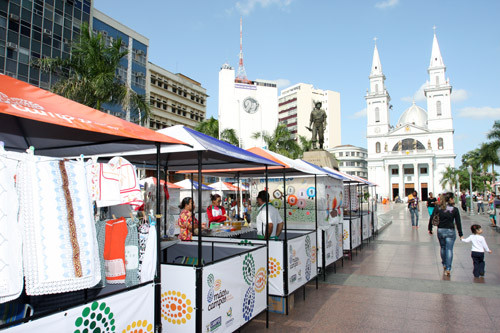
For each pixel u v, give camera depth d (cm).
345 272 781
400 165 7250
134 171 318
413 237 1387
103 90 1295
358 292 623
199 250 347
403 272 774
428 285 664
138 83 3678
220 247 494
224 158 511
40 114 237
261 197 606
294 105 9794
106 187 295
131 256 321
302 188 795
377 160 7481
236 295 406
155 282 314
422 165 7344
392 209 3928
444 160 6994
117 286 339
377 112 7675
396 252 1035
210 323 355
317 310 530
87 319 247
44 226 231
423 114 7912
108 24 3250
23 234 222
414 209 1786
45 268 227
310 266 622
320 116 1416
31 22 2308
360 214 1155
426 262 878
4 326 198
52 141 383
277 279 516
